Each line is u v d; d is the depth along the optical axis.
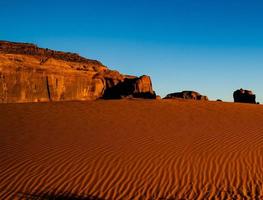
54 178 12.78
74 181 12.52
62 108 28.16
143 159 14.62
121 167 13.74
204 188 11.88
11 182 12.52
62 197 11.30
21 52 55.19
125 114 25.81
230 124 22.47
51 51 59.69
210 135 18.91
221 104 31.59
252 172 13.22
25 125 22.02
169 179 12.62
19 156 15.32
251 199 11.05
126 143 17.19
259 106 31.72
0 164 14.39
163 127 21.33
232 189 11.79
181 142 17.31
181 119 24.14
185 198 11.18
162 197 11.27
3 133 19.95
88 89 50.66
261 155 15.16
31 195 11.47
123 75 58.09
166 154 15.26
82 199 11.16
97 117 24.62
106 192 11.66
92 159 14.67
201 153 15.41
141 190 11.78
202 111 27.50
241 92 54.06
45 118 24.19
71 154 15.39
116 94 52.50
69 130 20.48
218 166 13.81
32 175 13.09
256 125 22.09
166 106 29.47
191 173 13.13
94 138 18.34
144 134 19.23
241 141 17.52
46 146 16.78
